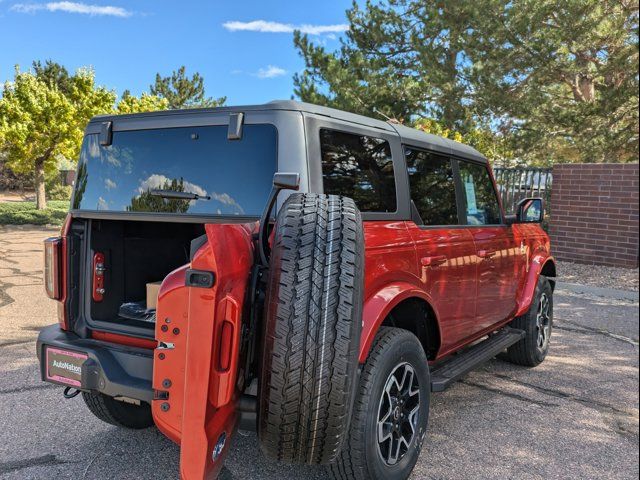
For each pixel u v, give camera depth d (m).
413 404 3.05
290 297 2.13
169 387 2.19
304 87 20.20
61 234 2.96
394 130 3.46
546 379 4.85
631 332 6.56
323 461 2.25
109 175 3.23
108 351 2.68
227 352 2.10
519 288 4.84
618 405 4.25
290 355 2.10
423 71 19.36
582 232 11.41
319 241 2.21
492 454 3.41
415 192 3.51
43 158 22.06
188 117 3.00
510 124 20.08
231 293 2.12
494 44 17.61
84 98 21.66
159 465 3.18
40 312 6.75
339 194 2.85
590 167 11.21
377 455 2.69
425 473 3.15
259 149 2.79
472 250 3.90
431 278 3.37
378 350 2.73
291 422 2.14
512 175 13.47
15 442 3.41
